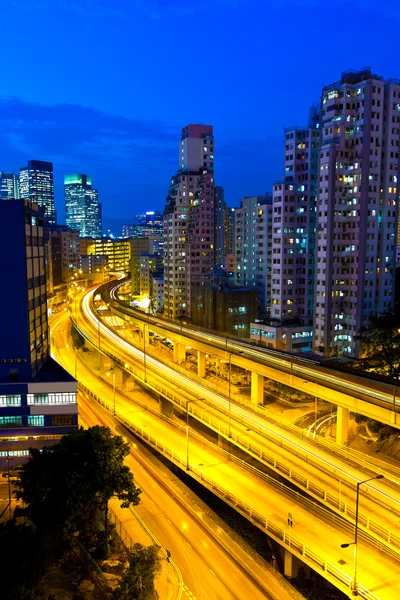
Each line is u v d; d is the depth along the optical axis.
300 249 145.75
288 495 62.25
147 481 74.50
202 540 59.62
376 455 75.44
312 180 144.38
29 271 78.75
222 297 156.62
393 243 131.75
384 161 128.75
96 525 53.62
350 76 132.25
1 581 40.31
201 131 199.75
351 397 69.56
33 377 78.56
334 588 55.69
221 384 114.62
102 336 149.38
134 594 45.62
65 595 48.34
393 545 47.50
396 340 87.31
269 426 78.88
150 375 108.31
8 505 60.72
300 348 137.00
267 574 53.91
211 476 67.25
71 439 57.38
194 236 188.25
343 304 130.88
